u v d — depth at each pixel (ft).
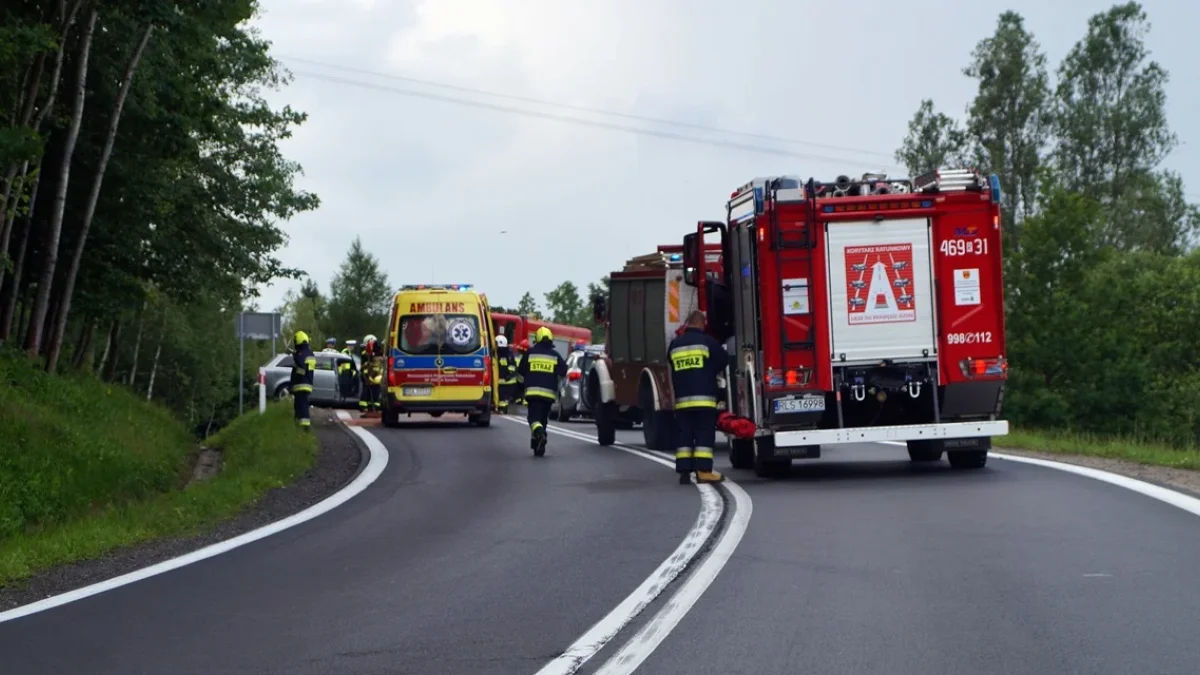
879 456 60.90
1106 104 206.59
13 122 72.79
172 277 107.65
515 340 176.86
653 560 31.58
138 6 75.00
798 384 49.73
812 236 49.93
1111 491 41.47
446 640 23.22
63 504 50.85
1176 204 222.28
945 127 212.43
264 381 96.68
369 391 114.42
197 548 36.88
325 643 23.29
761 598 26.11
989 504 39.58
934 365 50.37
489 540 36.29
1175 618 23.34
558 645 22.54
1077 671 19.88
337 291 372.38
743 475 53.31
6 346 72.54
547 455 67.87
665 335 66.28
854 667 20.35
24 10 71.20
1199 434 167.32
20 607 27.94
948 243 50.26
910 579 27.73
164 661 22.21
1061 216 160.97
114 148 88.94
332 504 47.16
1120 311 161.79
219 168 117.19
